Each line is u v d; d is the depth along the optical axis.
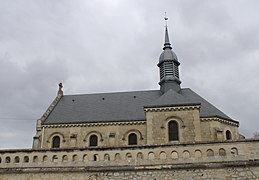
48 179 19.88
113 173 19.34
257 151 18.14
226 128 34.25
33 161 20.69
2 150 21.20
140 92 43.69
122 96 43.19
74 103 42.88
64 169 19.88
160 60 45.59
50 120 38.16
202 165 18.41
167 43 48.28
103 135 35.59
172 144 19.42
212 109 36.03
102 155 20.03
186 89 42.19
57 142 36.22
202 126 33.16
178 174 18.59
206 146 18.94
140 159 19.44
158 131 30.61
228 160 18.30
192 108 30.94
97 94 44.75
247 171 17.78
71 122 36.72
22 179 20.14
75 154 20.36
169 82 42.81
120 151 19.91
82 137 35.88
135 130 35.19
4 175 20.47
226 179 17.89
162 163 19.05
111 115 38.00
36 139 35.31
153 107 31.56
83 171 19.67
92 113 39.22
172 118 31.09
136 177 19.02
